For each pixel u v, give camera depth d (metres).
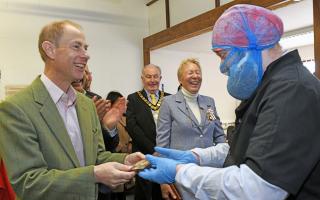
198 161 1.29
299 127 0.82
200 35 4.23
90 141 1.41
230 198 0.86
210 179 0.91
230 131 1.35
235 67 1.02
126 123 2.85
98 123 1.56
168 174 1.04
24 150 1.16
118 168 1.17
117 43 4.92
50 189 1.12
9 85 4.06
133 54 5.05
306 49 5.26
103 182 1.16
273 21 1.00
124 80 4.96
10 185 1.21
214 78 5.81
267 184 0.81
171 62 5.29
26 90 1.30
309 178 0.87
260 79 1.01
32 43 4.24
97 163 1.47
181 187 1.00
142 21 5.14
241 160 0.99
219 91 5.88
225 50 1.03
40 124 1.23
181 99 2.35
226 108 5.95
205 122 2.30
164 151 1.30
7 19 4.11
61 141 1.26
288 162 0.81
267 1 3.03
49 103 1.29
